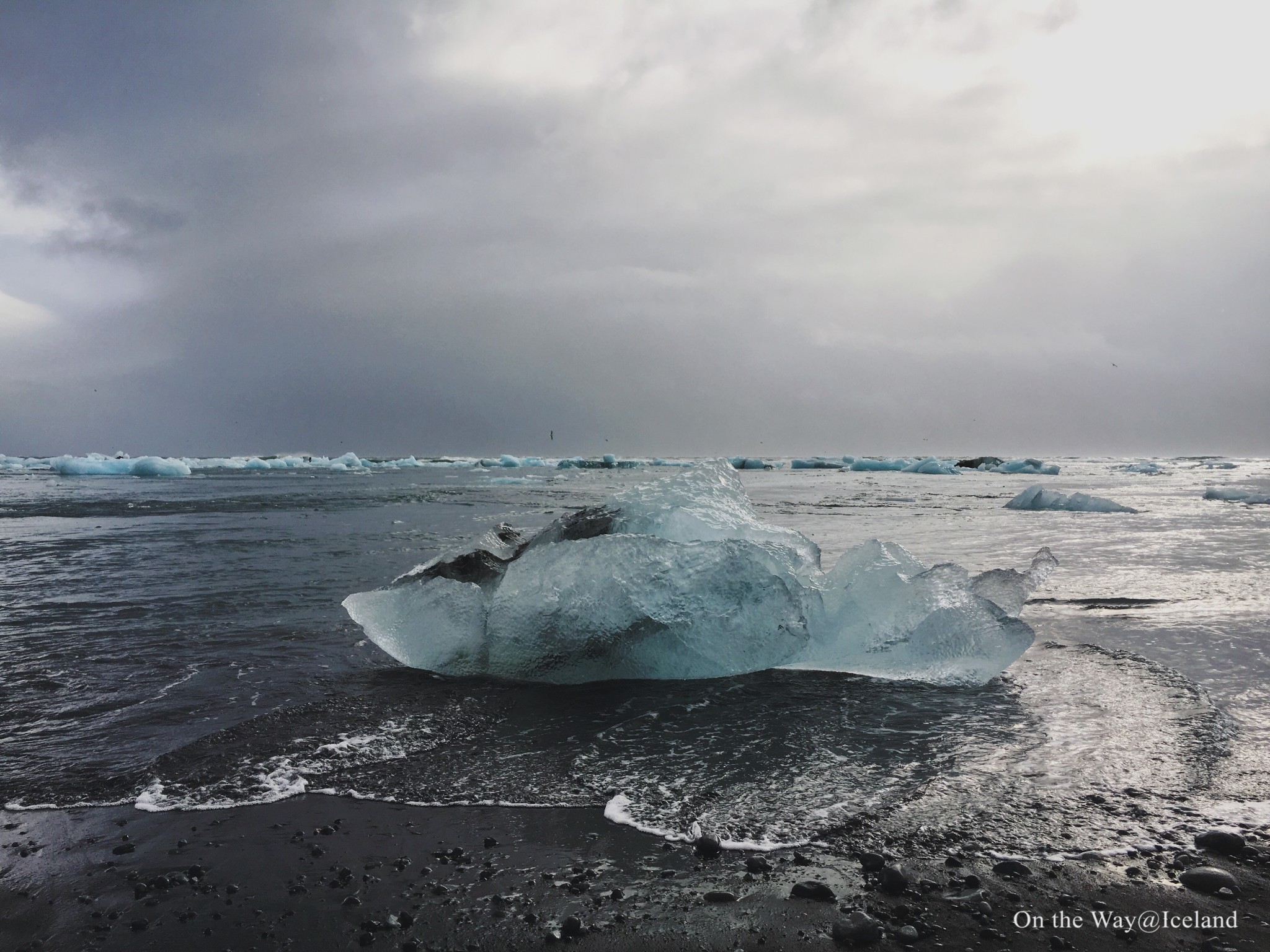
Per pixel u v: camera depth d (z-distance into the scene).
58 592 6.34
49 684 3.84
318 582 6.75
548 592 4.07
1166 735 2.97
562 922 1.84
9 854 2.19
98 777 2.71
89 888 2.01
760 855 2.14
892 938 1.75
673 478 5.15
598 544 4.20
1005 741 2.96
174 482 30.22
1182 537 9.68
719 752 2.92
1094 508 14.23
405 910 1.90
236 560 8.19
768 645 4.18
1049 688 3.60
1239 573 6.72
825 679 3.93
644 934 1.78
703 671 4.09
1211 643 4.32
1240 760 2.73
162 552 8.85
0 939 1.79
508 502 18.38
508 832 2.30
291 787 2.63
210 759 2.87
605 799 2.52
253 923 1.85
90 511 15.56
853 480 32.12
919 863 2.08
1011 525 11.45
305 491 23.39
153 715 3.38
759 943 1.75
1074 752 2.83
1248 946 1.70
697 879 2.02
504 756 2.90
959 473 39.09
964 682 3.76
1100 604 5.39
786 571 4.30
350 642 4.71
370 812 2.44
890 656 4.06
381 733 3.15
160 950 1.74
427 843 2.24
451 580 4.39
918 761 2.78
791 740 3.03
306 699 3.63
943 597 4.14
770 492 22.30
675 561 4.18
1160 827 2.26
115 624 5.16
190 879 2.05
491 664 4.10
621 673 4.04
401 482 31.42
